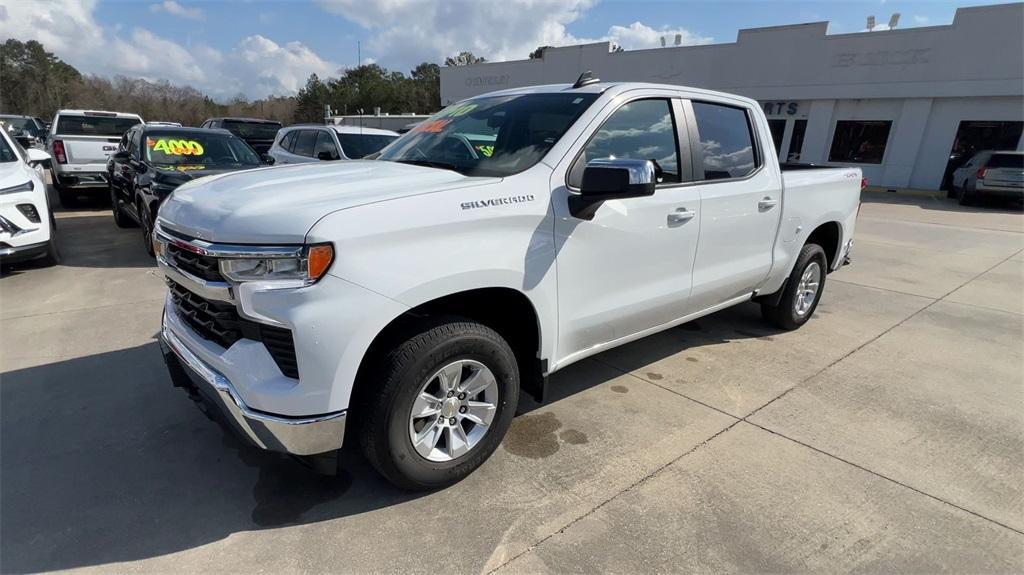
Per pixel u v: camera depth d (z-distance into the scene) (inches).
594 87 127.5
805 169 196.4
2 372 150.9
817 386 155.0
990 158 597.3
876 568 89.5
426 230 91.1
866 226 473.4
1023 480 114.2
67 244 311.7
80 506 100.0
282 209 87.4
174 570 86.4
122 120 474.0
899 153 783.7
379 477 110.1
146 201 261.4
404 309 89.8
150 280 240.8
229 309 90.1
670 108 135.6
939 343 192.1
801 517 100.9
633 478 111.2
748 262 161.9
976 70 700.7
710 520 99.5
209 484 106.9
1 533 92.9
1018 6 661.3
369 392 93.0
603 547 92.7
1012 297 255.3
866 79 780.6
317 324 83.2
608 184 99.4
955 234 437.4
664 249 131.9
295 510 100.3
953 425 135.3
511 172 108.7
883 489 109.6
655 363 168.2
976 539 96.5
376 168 117.6
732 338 191.2
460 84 1269.7
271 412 86.4
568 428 129.5
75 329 182.1
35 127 786.8
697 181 140.0
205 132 318.3
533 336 114.0
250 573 86.3
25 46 2851.9
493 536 94.8
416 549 91.5
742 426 132.1
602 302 122.2
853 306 235.3
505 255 101.0
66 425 125.8
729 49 892.0
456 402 103.4
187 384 108.9
